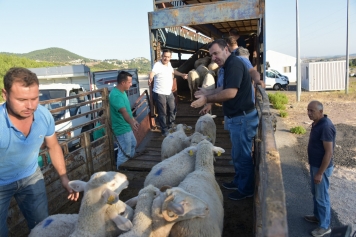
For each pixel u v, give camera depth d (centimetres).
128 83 615
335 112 1859
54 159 339
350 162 978
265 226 150
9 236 356
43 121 307
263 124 307
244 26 1423
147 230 280
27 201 323
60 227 307
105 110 585
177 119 899
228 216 404
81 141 509
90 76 1206
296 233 598
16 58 3253
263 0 767
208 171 379
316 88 3056
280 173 200
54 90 1003
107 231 295
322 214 559
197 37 1639
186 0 1127
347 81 2717
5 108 277
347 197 742
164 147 524
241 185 444
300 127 1400
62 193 454
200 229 281
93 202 283
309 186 817
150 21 838
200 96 398
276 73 3394
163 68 755
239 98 416
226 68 403
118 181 297
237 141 431
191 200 268
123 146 634
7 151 282
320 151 529
